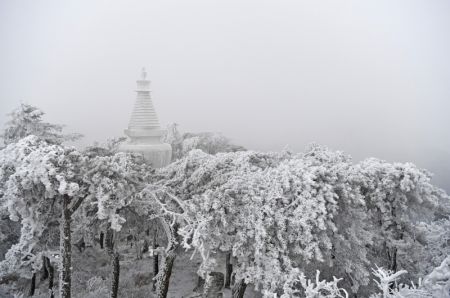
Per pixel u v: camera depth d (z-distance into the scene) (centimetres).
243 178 1875
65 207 1678
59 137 2861
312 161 2178
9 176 1741
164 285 1920
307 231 1695
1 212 2086
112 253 2081
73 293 2305
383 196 2205
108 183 1645
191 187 2028
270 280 1719
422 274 2344
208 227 1759
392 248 2294
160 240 2423
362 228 2089
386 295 1334
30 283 2391
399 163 2338
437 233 2769
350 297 2136
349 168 2127
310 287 1465
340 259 1994
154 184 1936
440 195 2495
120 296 2306
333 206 1755
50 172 1537
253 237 1791
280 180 1825
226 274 2488
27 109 2736
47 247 1948
